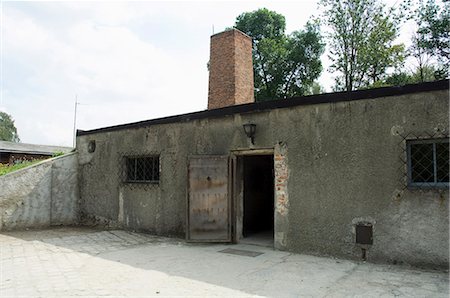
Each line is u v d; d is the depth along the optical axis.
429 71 23.89
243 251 6.96
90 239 8.62
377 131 5.87
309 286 4.61
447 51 22.81
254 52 28.86
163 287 4.64
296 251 6.65
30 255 6.78
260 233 9.23
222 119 8.04
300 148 6.71
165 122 9.20
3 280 5.05
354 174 6.06
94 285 4.76
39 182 10.98
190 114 8.59
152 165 9.67
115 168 10.62
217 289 4.53
